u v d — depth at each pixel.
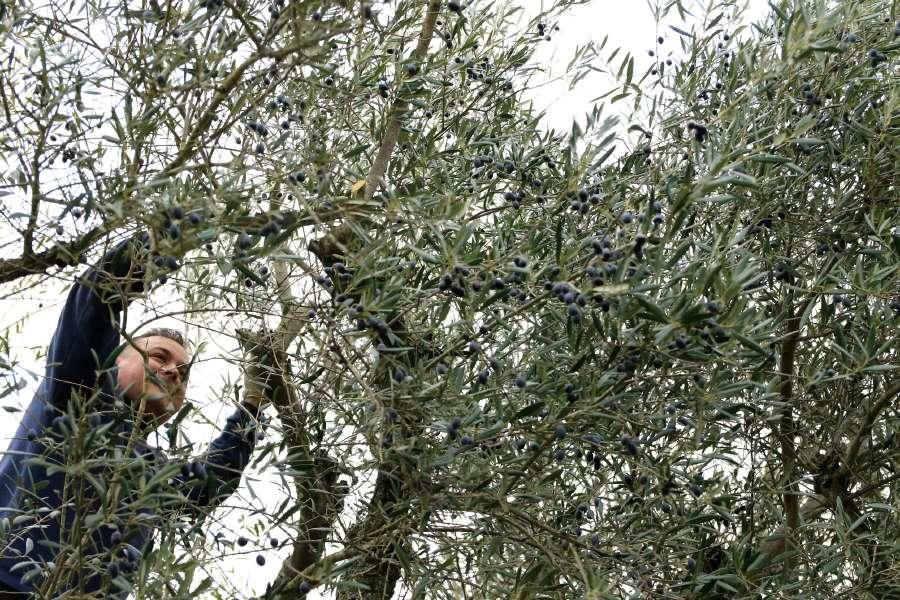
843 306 3.77
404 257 3.53
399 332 3.34
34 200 2.88
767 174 3.73
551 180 3.90
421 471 3.09
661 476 3.31
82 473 2.59
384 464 3.22
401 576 3.45
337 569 3.03
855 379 4.11
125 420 2.74
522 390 3.15
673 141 3.63
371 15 3.16
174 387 2.88
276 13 3.07
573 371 3.13
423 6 3.92
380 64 3.71
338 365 3.36
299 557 3.51
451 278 2.94
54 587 2.73
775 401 3.49
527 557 3.30
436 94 4.14
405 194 3.51
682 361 3.04
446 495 3.15
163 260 2.71
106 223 2.77
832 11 3.07
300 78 3.40
